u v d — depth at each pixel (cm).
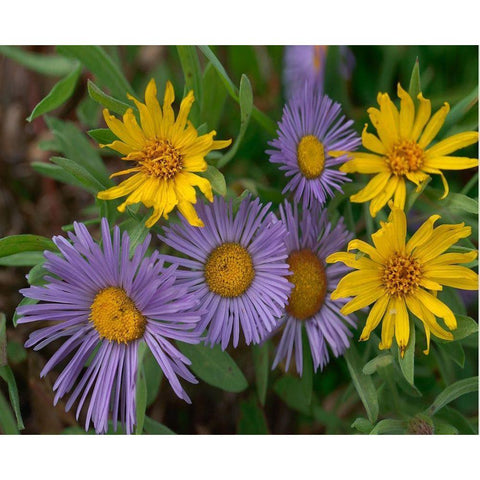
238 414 29
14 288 29
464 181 29
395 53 30
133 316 20
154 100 20
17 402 22
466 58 30
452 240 21
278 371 28
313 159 23
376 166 22
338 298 21
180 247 21
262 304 22
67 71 28
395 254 21
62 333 21
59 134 26
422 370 27
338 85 28
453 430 23
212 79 25
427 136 22
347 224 25
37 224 31
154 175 20
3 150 31
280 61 30
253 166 29
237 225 22
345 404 28
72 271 20
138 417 21
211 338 21
